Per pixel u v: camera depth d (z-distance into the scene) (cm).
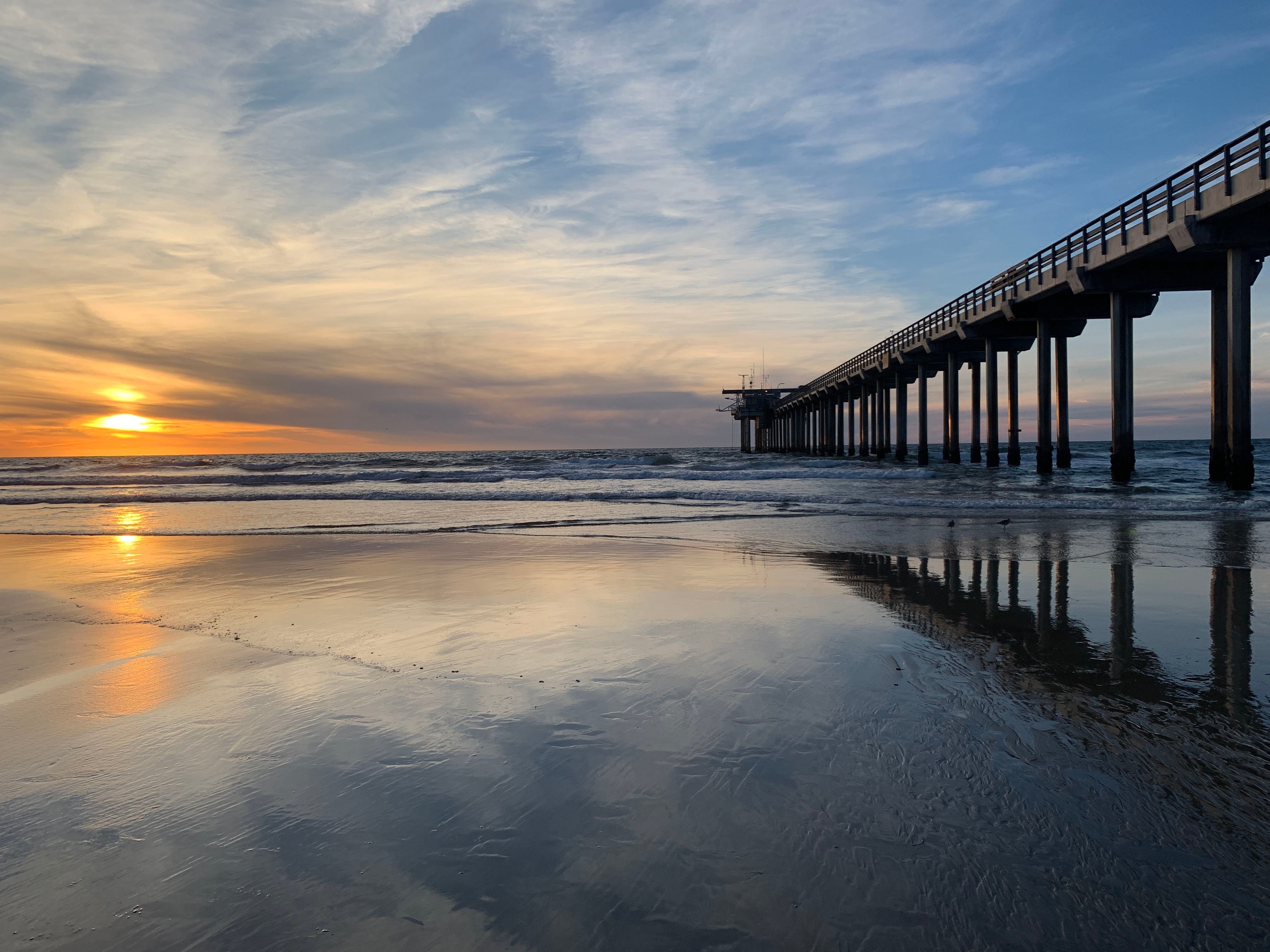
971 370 3697
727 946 176
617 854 216
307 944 178
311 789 262
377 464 4747
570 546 961
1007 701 345
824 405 5853
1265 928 179
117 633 526
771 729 311
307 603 620
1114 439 2244
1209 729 309
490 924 185
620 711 337
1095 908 188
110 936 183
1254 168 1460
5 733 326
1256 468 2977
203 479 2978
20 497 2125
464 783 265
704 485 2295
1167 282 2091
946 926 182
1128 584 653
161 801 256
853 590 639
